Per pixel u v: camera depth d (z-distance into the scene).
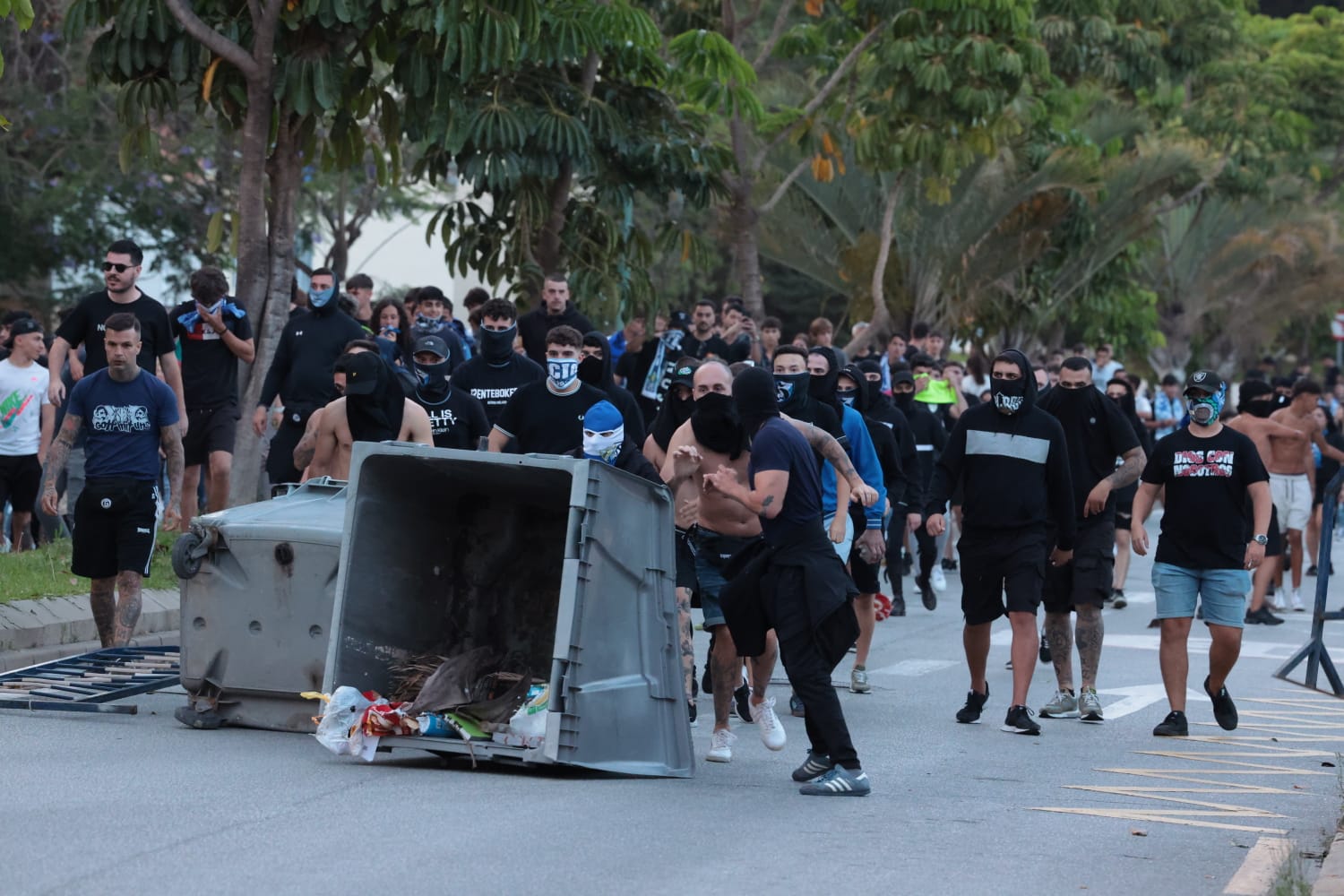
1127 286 86.56
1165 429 67.94
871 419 29.45
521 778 18.92
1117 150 79.25
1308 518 42.53
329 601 21.30
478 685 20.27
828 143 52.84
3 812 16.20
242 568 21.58
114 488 24.64
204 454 33.00
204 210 63.12
